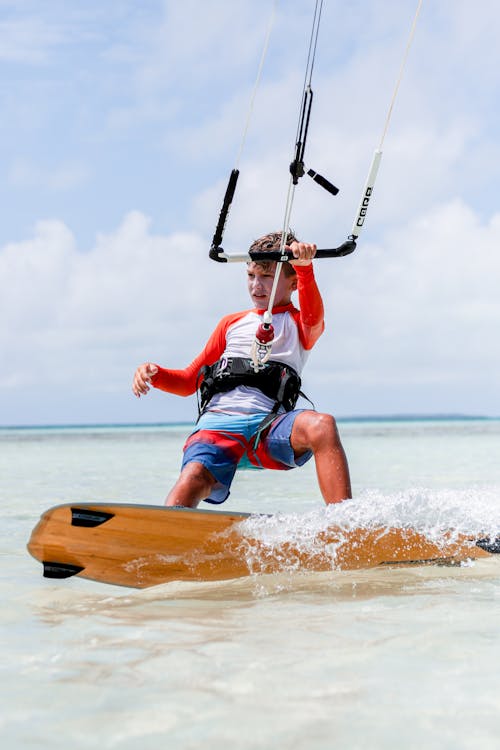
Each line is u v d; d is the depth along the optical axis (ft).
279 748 4.26
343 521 9.45
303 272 11.12
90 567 9.45
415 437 93.91
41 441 99.96
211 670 5.62
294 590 8.66
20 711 4.87
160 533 9.32
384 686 5.20
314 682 5.31
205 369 11.63
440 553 9.62
